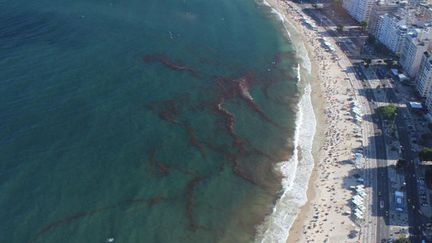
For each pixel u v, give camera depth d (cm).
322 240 16500
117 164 18575
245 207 17900
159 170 18725
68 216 16188
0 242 14975
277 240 16650
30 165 17838
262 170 19775
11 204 16275
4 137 18888
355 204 17775
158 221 16638
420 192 18338
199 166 19338
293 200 18388
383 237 16388
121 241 15662
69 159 18388
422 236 16425
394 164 19888
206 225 16912
